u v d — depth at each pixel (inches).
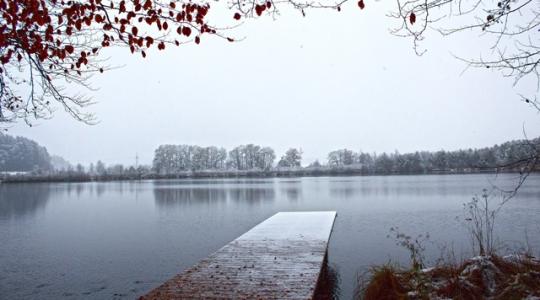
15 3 157.1
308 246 372.5
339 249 541.0
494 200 1055.6
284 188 1914.4
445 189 1528.1
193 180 3319.4
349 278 398.6
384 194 1390.3
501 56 172.9
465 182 1956.2
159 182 3031.5
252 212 986.7
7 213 1067.3
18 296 374.6
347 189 1708.9
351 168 3649.1
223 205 1175.0
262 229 475.5
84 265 483.2
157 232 714.8
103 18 165.3
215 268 297.7
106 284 406.3
